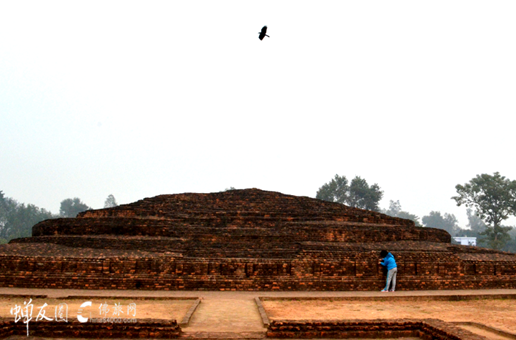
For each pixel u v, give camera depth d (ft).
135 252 83.10
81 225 102.01
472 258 92.43
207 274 78.59
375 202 357.00
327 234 99.19
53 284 76.43
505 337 49.21
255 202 122.31
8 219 393.50
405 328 47.73
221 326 50.08
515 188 281.95
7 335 43.88
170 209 116.37
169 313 56.44
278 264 80.33
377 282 81.97
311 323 46.32
